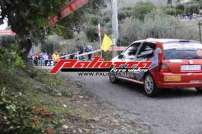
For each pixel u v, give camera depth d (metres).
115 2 23.64
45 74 14.08
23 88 9.87
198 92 13.14
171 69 12.30
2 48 8.69
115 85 14.66
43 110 8.20
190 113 10.23
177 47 12.62
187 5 42.38
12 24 7.86
